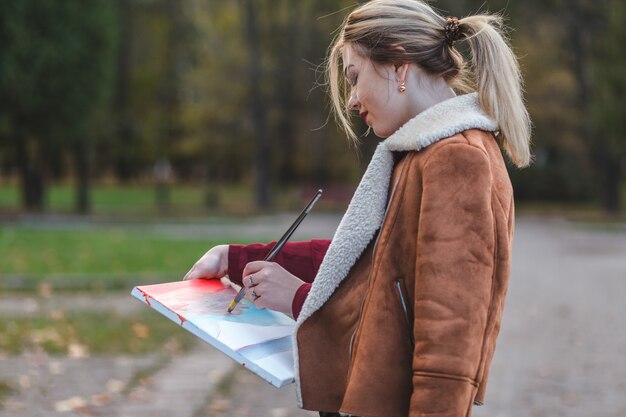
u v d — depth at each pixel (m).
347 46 1.79
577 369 6.31
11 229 19.30
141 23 38.97
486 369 1.70
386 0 1.78
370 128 1.97
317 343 1.75
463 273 1.55
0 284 10.02
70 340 6.80
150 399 5.03
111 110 35.06
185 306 1.85
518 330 8.07
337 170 40.81
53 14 23.22
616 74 26.62
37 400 4.93
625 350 7.08
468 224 1.57
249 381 5.60
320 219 28.20
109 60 24.86
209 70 33.28
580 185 37.88
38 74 23.25
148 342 6.83
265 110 33.56
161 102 40.22
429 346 1.53
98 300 9.26
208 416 4.71
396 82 1.75
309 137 37.91
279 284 1.83
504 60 1.76
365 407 1.63
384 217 1.71
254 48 32.19
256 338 1.78
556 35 32.34
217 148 36.97
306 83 34.75
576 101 33.47
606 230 25.69
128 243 16.27
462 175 1.60
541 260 16.05
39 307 8.60
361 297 1.72
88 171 27.61
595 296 10.77
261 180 32.88
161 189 34.09
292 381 1.75
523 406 5.18
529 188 38.22
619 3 26.98
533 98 34.03
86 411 4.72
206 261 2.06
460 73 1.78
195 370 5.84
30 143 26.61
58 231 19.16
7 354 6.22
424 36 1.73
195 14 35.81
